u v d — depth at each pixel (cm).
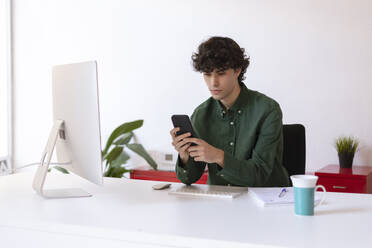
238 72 170
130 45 376
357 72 302
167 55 362
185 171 169
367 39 298
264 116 169
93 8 389
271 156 164
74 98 143
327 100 310
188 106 357
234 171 154
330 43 308
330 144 310
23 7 416
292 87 320
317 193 147
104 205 129
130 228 102
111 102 386
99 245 104
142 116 374
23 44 416
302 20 315
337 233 97
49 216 115
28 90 416
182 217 113
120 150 346
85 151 141
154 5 365
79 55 397
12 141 420
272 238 93
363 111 301
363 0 298
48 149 148
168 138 365
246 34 333
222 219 110
